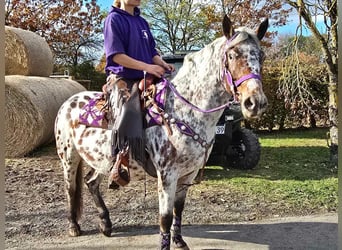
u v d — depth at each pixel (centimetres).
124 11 310
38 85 817
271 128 1235
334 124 697
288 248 356
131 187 551
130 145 292
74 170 378
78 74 1648
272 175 622
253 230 399
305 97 808
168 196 296
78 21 1873
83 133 345
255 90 247
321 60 862
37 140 750
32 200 494
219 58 276
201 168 318
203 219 429
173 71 335
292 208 463
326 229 400
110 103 318
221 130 592
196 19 1789
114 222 422
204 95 286
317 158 761
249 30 266
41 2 1788
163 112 292
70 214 387
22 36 923
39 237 383
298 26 686
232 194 516
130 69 311
